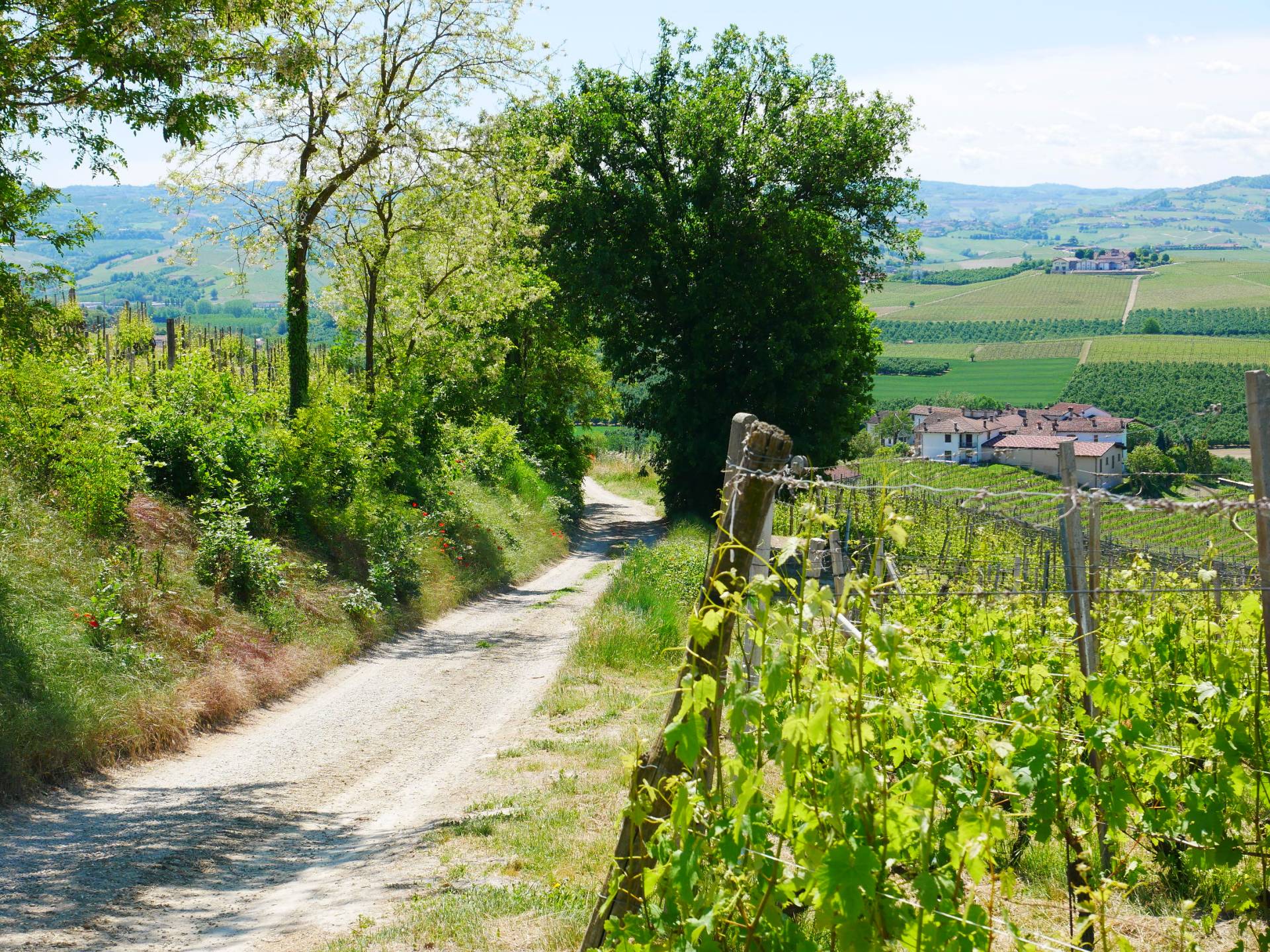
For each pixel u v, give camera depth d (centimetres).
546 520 3450
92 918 632
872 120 3906
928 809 315
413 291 2952
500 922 589
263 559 1572
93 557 1324
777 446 395
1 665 992
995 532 1201
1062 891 552
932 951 287
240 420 1895
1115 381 16462
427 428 2911
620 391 5231
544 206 3869
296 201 2266
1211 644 559
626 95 4038
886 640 298
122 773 1017
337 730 1228
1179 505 351
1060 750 436
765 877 324
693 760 331
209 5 1201
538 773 995
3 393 1408
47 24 1106
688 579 2070
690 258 3994
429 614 2052
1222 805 438
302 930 609
